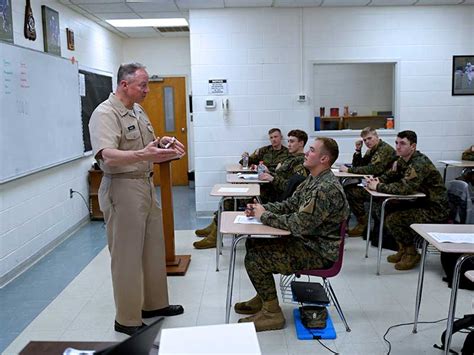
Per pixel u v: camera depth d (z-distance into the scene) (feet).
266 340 9.25
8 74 12.59
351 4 19.19
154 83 27.86
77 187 18.56
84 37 20.36
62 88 16.66
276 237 9.68
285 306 10.85
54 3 16.89
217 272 13.19
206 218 20.11
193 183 27.58
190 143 28.27
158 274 10.25
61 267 13.91
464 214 12.49
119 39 26.55
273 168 18.47
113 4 18.06
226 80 19.85
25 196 13.88
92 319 10.30
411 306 10.78
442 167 20.45
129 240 9.12
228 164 20.26
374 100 21.07
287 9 19.53
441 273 12.92
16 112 13.06
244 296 11.44
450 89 20.21
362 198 16.51
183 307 10.85
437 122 20.38
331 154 9.29
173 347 3.73
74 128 17.89
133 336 3.17
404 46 19.90
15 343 9.25
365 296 11.41
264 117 20.08
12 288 12.26
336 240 9.25
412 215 13.09
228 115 20.04
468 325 8.28
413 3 19.25
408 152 13.56
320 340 9.21
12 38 13.25
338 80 20.92
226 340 3.83
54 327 9.94
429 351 8.75
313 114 20.17
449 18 19.81
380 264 13.69
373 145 17.06
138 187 9.09
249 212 10.12
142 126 9.29
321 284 11.13
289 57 19.79
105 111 8.68
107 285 12.35
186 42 27.50
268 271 9.48
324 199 8.91
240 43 19.67
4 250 12.58
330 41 19.77
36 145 14.38
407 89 20.17
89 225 19.20
